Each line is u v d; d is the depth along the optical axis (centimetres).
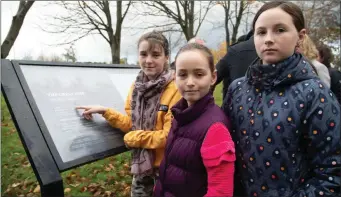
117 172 420
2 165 425
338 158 127
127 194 359
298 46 147
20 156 462
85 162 193
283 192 134
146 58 212
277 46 136
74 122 209
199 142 152
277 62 139
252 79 152
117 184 381
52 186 167
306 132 132
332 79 357
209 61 160
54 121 198
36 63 220
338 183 125
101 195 354
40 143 177
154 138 201
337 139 127
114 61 1093
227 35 1323
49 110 201
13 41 755
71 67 248
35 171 168
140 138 202
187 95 158
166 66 221
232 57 282
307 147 135
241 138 150
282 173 134
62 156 184
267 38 137
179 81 161
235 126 156
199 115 157
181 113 159
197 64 156
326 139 127
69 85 232
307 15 1061
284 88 139
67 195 349
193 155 153
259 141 140
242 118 151
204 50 162
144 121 212
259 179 140
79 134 205
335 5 1027
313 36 1153
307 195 129
